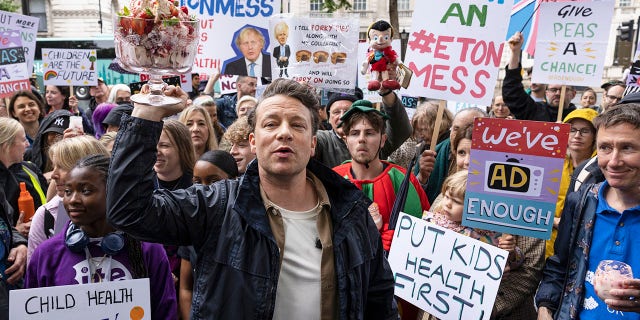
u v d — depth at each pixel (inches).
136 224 71.8
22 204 153.9
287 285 77.7
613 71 1034.7
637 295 90.3
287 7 1262.3
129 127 71.9
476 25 159.0
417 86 165.0
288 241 79.3
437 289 114.2
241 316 74.4
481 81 159.5
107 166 97.2
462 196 123.9
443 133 223.5
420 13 163.6
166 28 74.2
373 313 90.9
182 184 150.7
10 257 121.4
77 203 94.0
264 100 80.4
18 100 246.8
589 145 171.6
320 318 78.4
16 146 159.3
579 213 106.7
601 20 201.2
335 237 81.0
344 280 79.5
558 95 274.4
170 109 73.2
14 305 86.0
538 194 117.9
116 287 91.1
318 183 85.5
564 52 206.7
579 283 104.0
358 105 143.7
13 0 1331.2
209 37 213.8
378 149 143.8
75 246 95.1
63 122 219.1
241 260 75.0
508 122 118.5
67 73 320.2
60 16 1368.1
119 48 75.9
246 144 167.9
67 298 88.7
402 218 120.6
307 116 80.0
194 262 116.5
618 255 99.0
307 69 199.9
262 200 79.5
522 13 296.0
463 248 112.5
